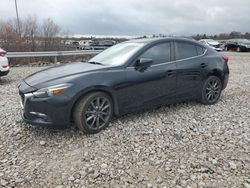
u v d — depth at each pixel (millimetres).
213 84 5961
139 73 4730
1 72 8422
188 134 4383
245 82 8742
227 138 4215
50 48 19812
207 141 4121
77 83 4125
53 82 4109
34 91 4066
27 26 19375
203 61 5684
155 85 4953
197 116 5219
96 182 3121
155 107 5215
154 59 5004
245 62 16250
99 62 5102
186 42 5582
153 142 4090
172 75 5156
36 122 4117
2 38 17656
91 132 4344
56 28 20594
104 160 3586
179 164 3461
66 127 4633
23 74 11031
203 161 3520
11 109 5711
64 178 3219
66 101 4031
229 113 5414
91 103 4270
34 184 3117
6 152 3861
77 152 3820
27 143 4129
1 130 4586
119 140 4160
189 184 3049
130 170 3344
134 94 4723
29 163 3564
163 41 5234
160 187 3008
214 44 28656
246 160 3539
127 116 5168
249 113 5418
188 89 5500
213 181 3100
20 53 13734
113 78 4445
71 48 21609
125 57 4848
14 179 3209
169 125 4750
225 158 3594
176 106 5828
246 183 3049
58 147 3980
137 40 5480
